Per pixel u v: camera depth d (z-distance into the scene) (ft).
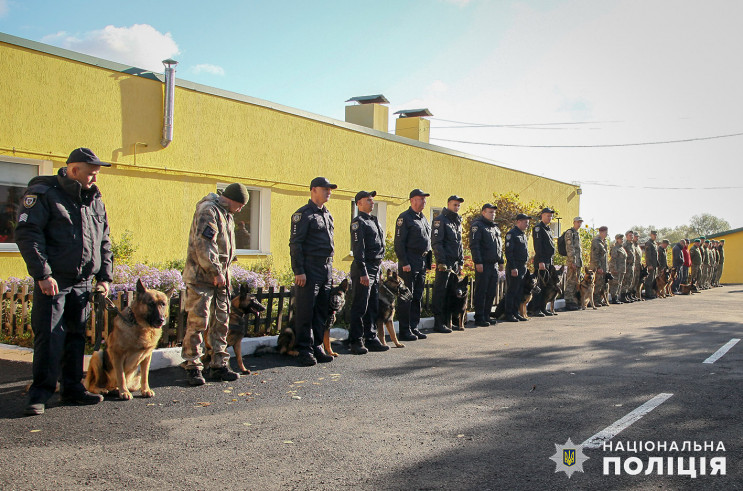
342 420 15.33
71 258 15.75
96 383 17.39
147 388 17.43
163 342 22.35
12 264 27.37
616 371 21.61
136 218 31.42
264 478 11.43
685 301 58.08
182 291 22.59
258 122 37.83
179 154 33.35
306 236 22.74
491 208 35.58
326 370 21.54
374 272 25.89
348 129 44.98
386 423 15.08
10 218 27.55
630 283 57.06
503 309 38.32
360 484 11.19
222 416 15.57
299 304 22.68
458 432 14.37
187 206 34.01
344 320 29.81
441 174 56.13
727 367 22.43
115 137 30.40
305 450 13.02
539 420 15.39
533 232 42.06
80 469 11.75
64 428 14.28
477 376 20.67
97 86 29.63
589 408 16.56
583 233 69.46
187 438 13.75
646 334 31.63
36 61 27.37
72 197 15.89
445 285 31.96
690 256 76.13
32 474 11.44
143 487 10.94
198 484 11.12
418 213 29.76
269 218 38.83
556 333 31.86
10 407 15.72
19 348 22.36
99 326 21.34
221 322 19.70
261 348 24.36
